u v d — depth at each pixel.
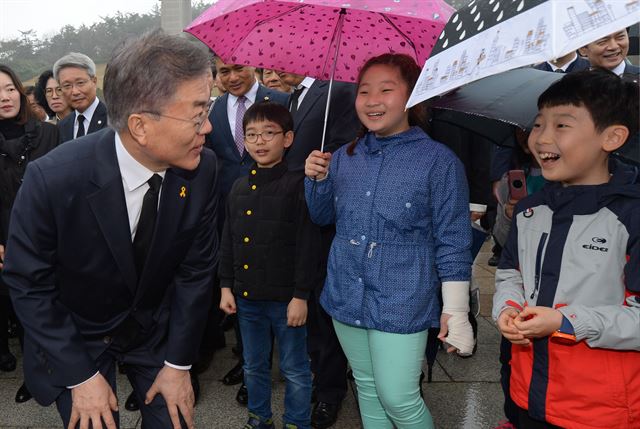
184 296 1.62
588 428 1.37
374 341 1.75
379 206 1.73
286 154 2.73
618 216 1.33
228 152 3.11
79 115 3.54
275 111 2.23
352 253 1.79
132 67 1.24
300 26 2.13
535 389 1.44
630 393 1.34
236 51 2.20
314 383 2.66
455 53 1.17
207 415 2.62
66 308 1.52
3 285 2.89
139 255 1.49
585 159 1.37
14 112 2.86
